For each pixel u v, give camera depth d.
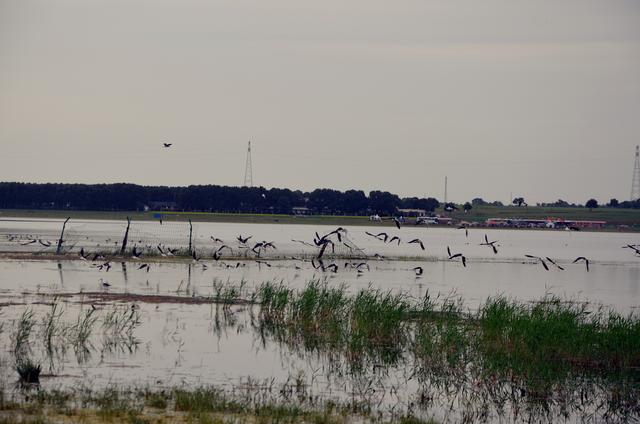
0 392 24.55
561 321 36.94
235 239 129.12
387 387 29.22
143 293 51.41
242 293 53.25
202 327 39.50
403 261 94.12
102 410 22.77
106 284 54.22
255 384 28.31
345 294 54.34
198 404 23.88
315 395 27.22
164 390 26.42
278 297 43.06
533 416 26.89
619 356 34.38
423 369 32.09
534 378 30.64
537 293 62.56
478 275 78.38
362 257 95.56
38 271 63.72
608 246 168.75
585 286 70.88
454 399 28.25
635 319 40.53
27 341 33.88
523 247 149.75
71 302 45.97
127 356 32.09
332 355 34.34
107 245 94.38
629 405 28.89
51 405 23.38
